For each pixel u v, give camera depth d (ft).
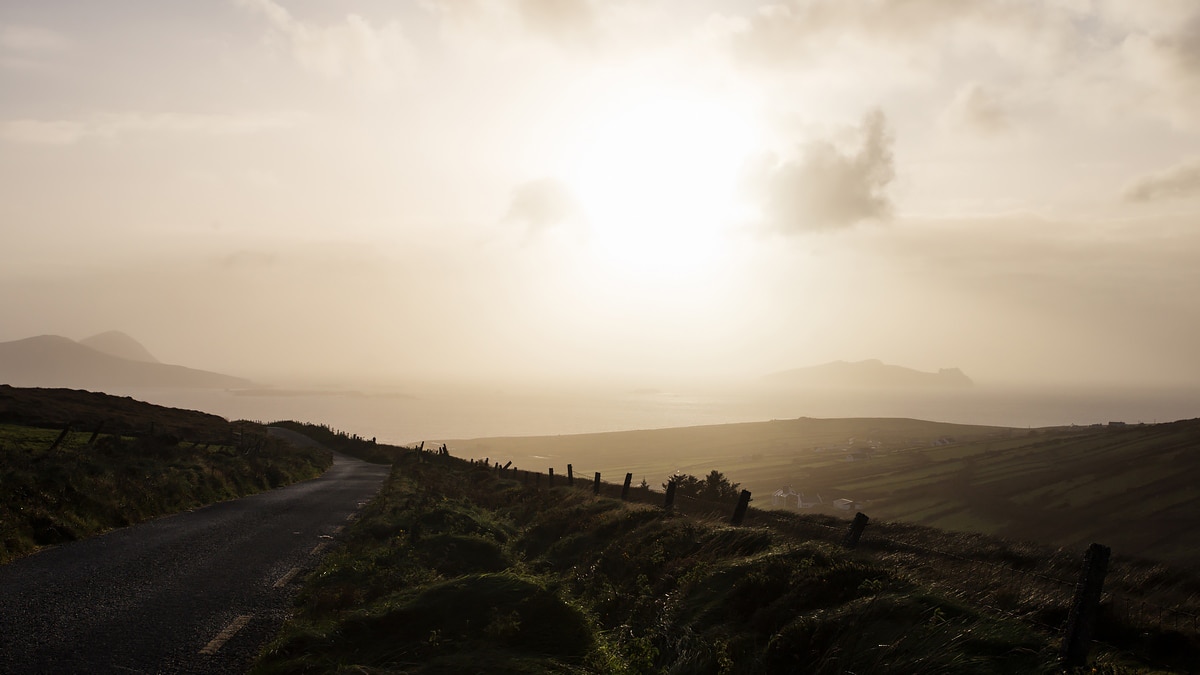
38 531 51.80
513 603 31.78
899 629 24.63
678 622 31.14
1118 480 305.73
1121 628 27.50
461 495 97.91
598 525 56.54
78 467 70.18
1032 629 25.03
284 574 46.06
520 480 128.26
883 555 35.91
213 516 71.31
